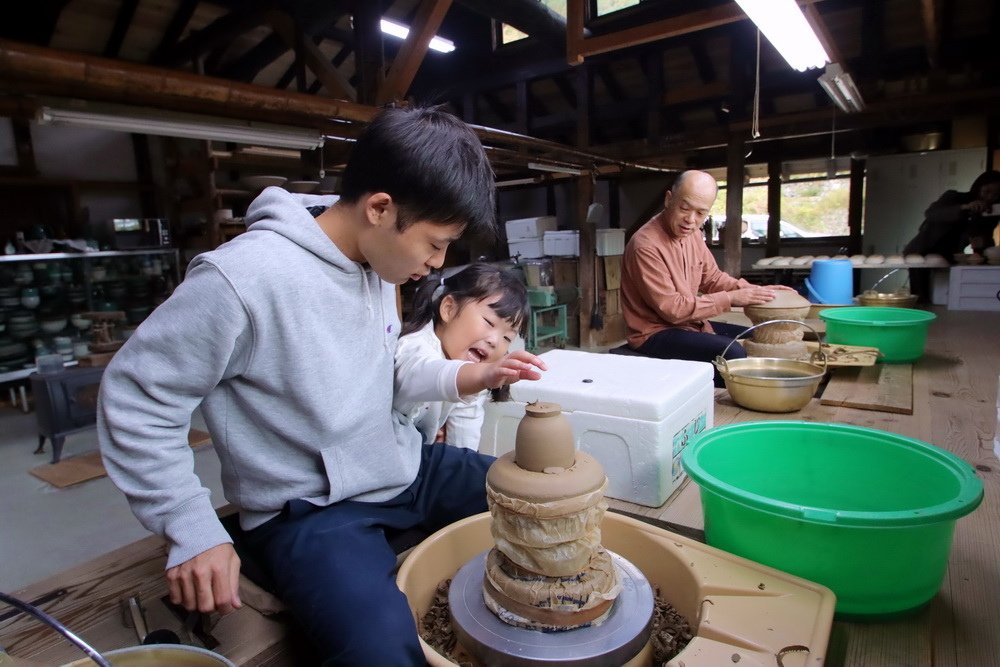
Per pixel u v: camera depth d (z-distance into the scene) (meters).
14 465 4.05
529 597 0.75
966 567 0.95
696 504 1.22
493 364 0.97
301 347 0.90
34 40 4.95
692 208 2.57
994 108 4.41
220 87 2.44
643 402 1.18
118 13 5.27
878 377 2.00
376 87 4.20
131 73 2.16
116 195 6.93
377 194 0.86
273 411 0.93
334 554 0.88
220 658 0.65
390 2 5.52
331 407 0.94
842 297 3.20
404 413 1.15
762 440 1.17
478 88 7.17
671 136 5.85
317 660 0.91
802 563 0.85
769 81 6.34
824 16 5.47
